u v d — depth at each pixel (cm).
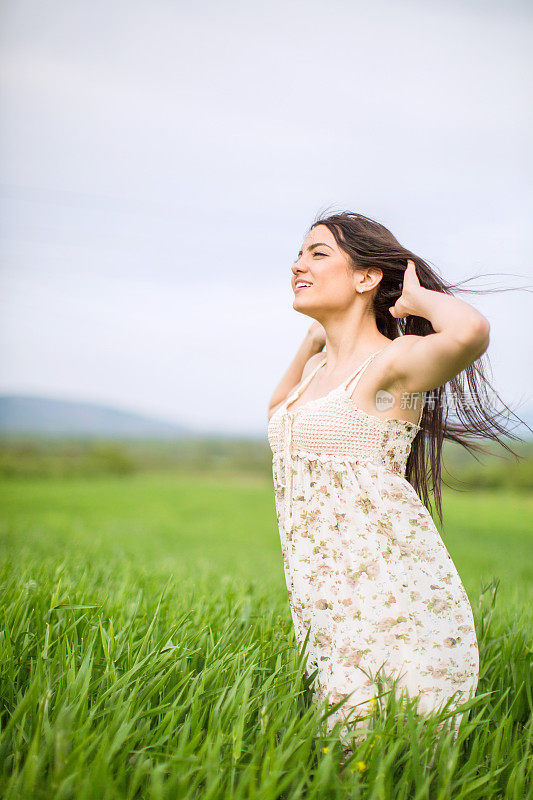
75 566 516
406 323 292
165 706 234
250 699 238
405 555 250
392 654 244
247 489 3925
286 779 200
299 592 257
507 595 618
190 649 281
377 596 246
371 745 221
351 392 259
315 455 259
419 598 247
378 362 255
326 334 288
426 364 242
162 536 1518
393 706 231
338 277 275
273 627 325
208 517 2281
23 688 254
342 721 236
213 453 5934
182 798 198
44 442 5278
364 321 282
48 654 271
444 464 336
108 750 209
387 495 253
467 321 233
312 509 258
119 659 271
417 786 213
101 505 2409
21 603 312
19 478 4853
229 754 221
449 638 247
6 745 221
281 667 259
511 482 3809
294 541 260
